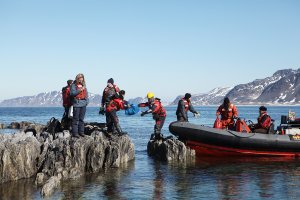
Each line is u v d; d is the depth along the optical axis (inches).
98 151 530.6
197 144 687.7
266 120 699.4
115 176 497.7
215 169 552.4
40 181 454.9
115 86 624.4
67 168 490.9
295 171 538.6
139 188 430.9
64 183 453.7
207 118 2893.7
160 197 392.8
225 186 441.4
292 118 705.6
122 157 607.2
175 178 487.5
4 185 441.4
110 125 626.2
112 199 384.8
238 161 632.4
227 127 706.8
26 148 487.8
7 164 461.4
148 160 639.8
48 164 494.0
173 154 642.2
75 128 547.5
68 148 504.7
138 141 993.5
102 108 624.7
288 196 397.4
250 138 666.2
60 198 386.9
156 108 683.4
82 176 495.8
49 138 562.9
